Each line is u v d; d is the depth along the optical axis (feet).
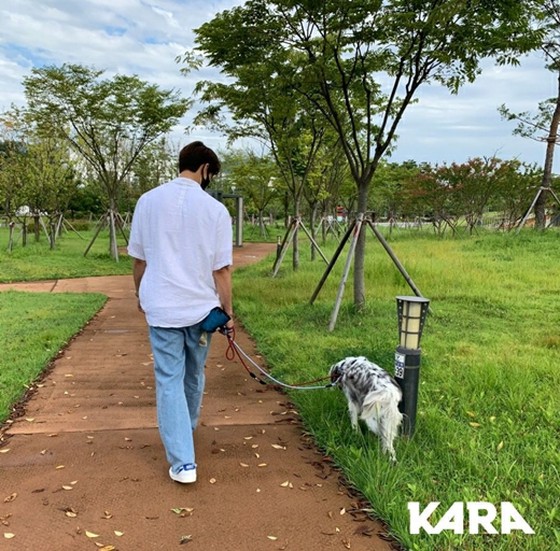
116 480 9.95
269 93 27.76
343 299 27.40
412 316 10.96
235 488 9.70
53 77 50.44
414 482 9.56
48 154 67.36
